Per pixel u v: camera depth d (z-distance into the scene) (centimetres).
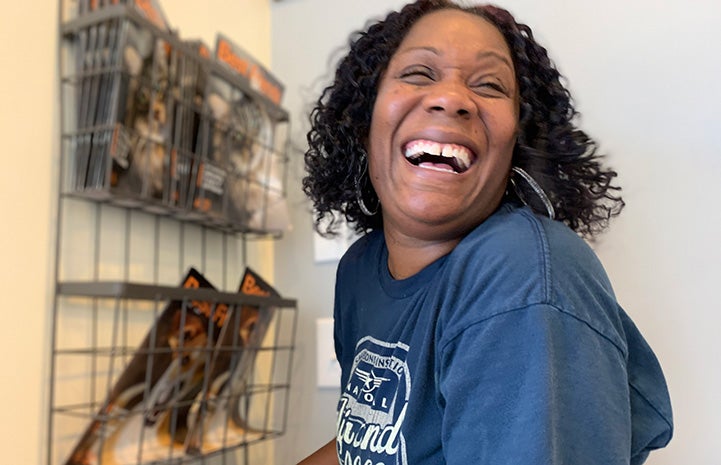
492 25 66
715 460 84
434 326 55
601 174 74
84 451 72
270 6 122
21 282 72
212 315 85
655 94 93
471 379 48
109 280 83
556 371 45
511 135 62
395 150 64
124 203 81
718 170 88
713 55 90
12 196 71
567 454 43
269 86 106
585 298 50
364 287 75
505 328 47
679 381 87
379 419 60
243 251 111
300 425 111
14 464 69
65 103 78
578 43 98
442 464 54
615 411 46
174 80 83
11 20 72
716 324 86
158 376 78
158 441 79
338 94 75
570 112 72
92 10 77
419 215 61
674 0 93
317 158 81
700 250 88
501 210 62
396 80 65
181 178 85
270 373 115
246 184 98
